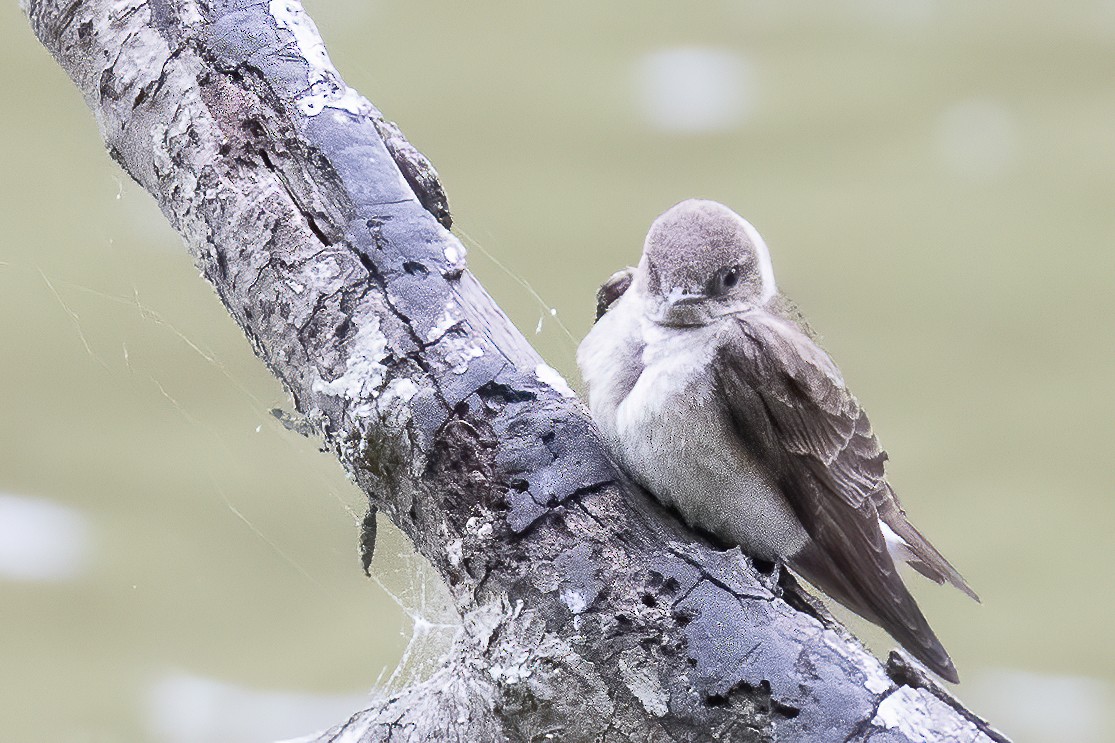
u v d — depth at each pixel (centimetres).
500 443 582
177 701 1171
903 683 548
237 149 645
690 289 645
